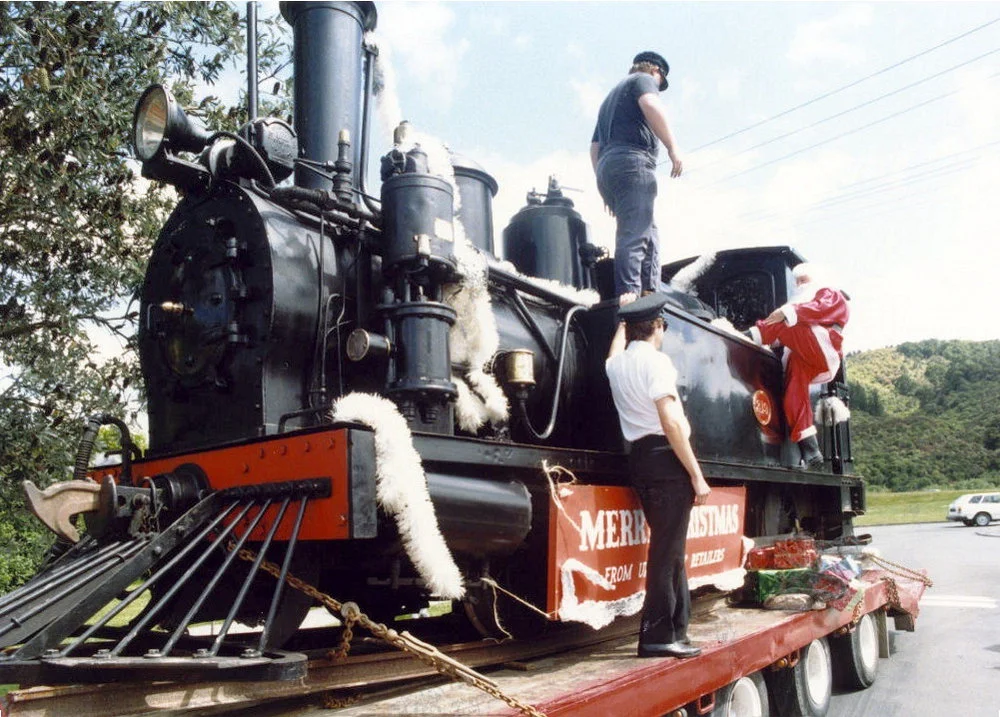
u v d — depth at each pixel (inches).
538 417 162.7
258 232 131.0
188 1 334.6
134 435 341.7
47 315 307.3
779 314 229.0
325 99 162.2
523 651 145.9
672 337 182.1
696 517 173.3
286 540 114.0
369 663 122.2
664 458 145.3
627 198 184.1
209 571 132.4
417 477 110.9
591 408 172.9
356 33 168.7
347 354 126.6
